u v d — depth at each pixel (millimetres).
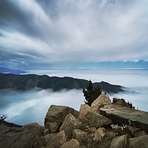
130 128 6855
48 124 10680
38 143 6340
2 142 5570
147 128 6121
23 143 5562
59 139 6688
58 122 10820
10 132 6984
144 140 4762
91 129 7664
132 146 4805
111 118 8508
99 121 8250
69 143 5965
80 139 6625
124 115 7953
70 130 7770
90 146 6121
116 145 5266
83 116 10180
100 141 6348
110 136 6645
